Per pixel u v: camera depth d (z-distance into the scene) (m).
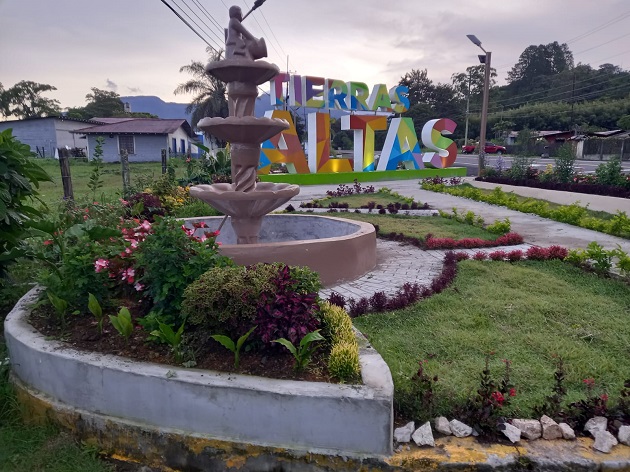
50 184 17.00
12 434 2.71
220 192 5.21
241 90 5.27
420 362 3.13
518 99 70.12
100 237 3.63
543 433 2.64
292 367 2.67
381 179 20.42
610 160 14.77
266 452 2.44
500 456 2.46
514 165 18.23
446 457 2.43
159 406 2.55
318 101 18.20
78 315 3.30
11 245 3.94
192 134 43.12
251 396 2.43
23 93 47.72
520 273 5.71
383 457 2.40
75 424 2.72
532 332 4.01
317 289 3.13
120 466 2.57
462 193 15.06
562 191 14.02
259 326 2.70
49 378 2.82
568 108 58.53
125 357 2.76
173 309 3.07
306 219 7.59
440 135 22.34
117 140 32.47
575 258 6.12
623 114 54.59
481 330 4.00
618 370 3.38
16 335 3.06
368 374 2.62
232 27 5.19
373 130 19.89
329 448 2.43
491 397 2.71
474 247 7.62
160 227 3.21
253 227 5.63
